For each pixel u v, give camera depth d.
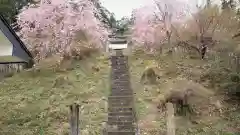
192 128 13.34
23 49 8.49
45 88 18.44
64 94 17.30
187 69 20.56
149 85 18.38
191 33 24.52
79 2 24.45
